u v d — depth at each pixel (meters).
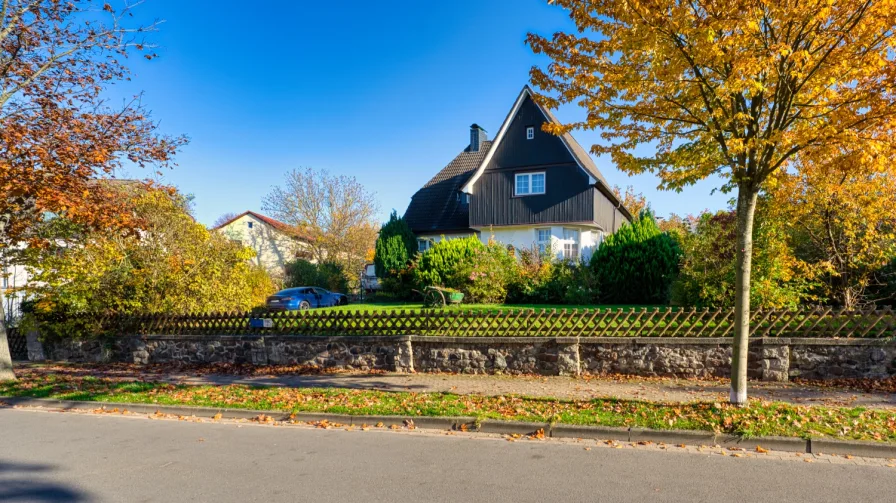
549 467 5.32
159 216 13.23
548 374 9.91
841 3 5.60
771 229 10.88
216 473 5.30
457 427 6.90
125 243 13.03
